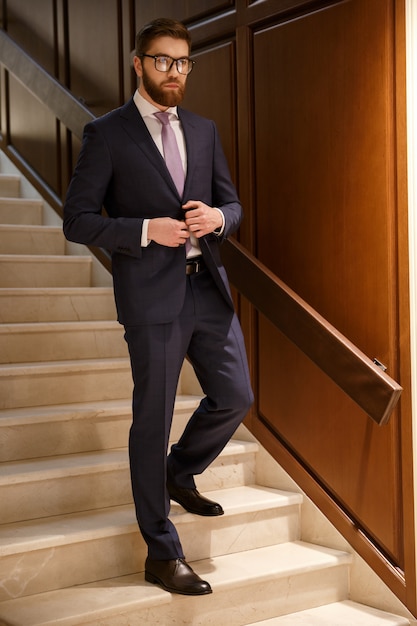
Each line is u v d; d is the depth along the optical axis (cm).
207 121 267
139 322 244
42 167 465
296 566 276
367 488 288
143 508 251
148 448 249
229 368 261
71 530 254
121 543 262
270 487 324
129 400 337
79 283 414
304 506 310
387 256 275
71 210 244
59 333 350
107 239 240
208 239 256
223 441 273
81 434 304
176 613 249
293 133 309
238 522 292
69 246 436
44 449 295
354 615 275
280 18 314
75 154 434
